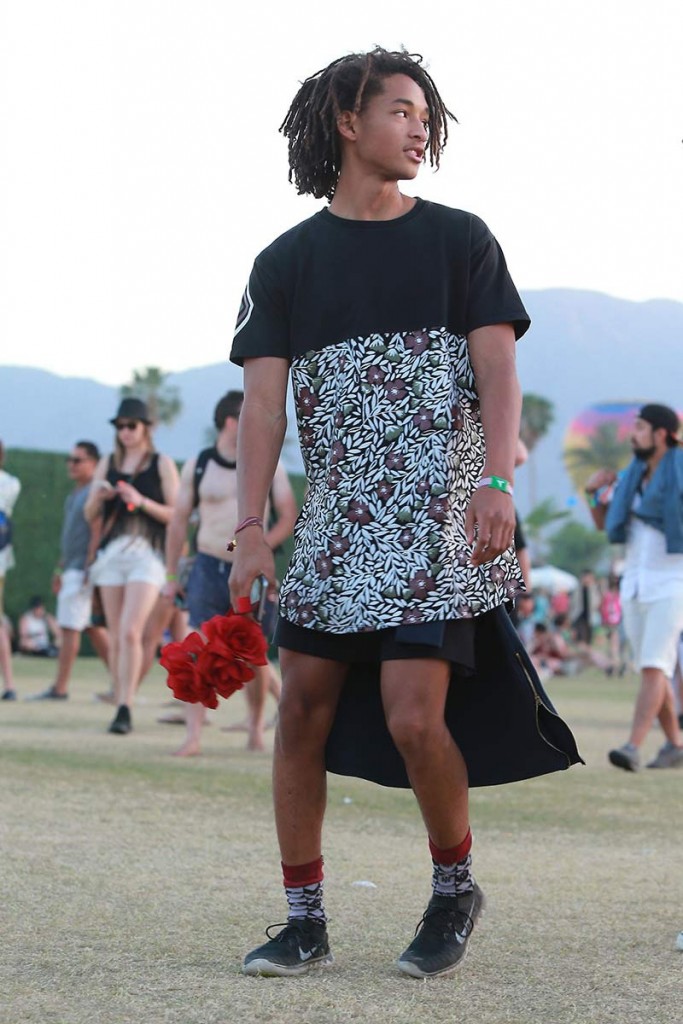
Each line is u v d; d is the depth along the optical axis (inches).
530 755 178.1
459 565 169.5
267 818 317.1
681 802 364.2
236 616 176.4
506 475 166.2
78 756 425.7
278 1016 153.9
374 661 176.6
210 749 466.9
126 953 183.5
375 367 172.6
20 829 285.6
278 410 179.6
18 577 1347.2
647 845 293.7
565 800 363.9
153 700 726.5
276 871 249.3
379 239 175.8
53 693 693.9
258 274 181.8
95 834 283.9
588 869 261.1
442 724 171.0
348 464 172.6
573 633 1476.4
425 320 172.7
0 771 379.6
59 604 689.0
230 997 161.9
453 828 176.9
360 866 258.1
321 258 176.9
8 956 180.1
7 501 691.4
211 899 221.1
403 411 171.2
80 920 202.8
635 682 1185.4
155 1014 154.3
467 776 177.3
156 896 222.4
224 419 450.3
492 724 179.3
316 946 177.3
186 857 260.8
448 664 170.6
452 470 171.2
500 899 228.2
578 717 690.8
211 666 174.6
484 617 176.7
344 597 170.2
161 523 516.1
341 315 174.4
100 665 1173.7
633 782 408.5
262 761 434.3
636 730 439.8
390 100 175.5
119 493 508.7
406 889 235.3
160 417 4963.1
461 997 164.4
